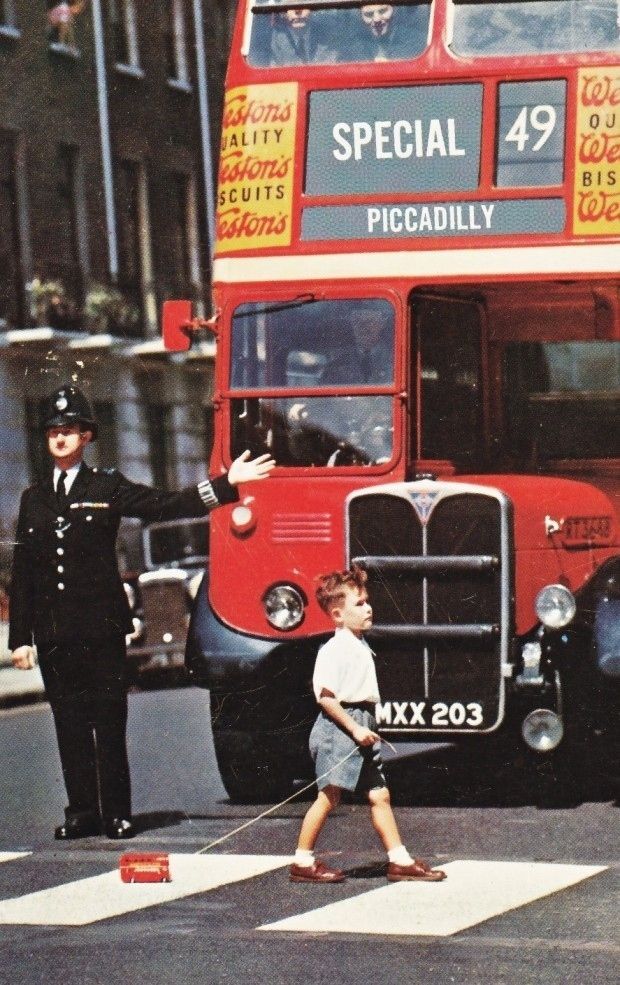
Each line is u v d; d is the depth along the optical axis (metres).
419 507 16.02
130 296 54.69
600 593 16.28
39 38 52.00
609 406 17.55
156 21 56.50
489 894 12.10
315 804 12.75
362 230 16.69
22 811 16.61
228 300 16.91
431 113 16.64
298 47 16.97
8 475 49.25
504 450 17.47
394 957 10.43
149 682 32.25
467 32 16.67
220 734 16.86
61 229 52.59
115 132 54.69
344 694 12.71
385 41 16.81
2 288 50.72
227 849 14.21
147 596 31.70
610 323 17.28
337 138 16.80
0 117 50.75
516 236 16.45
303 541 16.59
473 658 15.93
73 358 52.19
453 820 15.47
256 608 16.67
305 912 11.73
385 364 16.58
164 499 14.84
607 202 16.36
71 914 11.80
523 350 17.47
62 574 14.88
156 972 10.19
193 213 57.91
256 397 16.80
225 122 17.14
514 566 15.97
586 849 13.88
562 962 10.27
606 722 16.36
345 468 16.56
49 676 14.98
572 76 16.47
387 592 16.08
